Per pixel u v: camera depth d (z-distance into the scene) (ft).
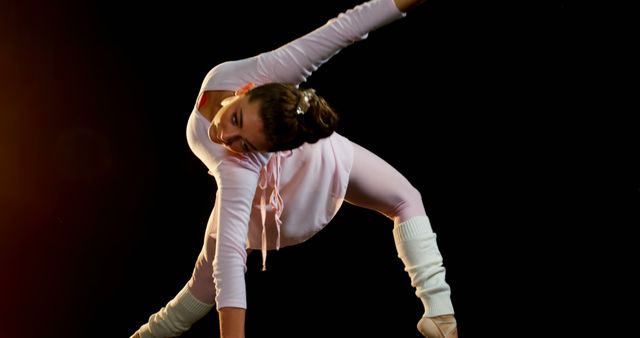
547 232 23.81
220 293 12.57
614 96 24.09
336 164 14.84
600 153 24.03
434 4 25.70
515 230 24.14
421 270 14.87
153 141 28.04
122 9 28.40
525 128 24.97
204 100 13.76
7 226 27.30
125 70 28.37
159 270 26.53
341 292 24.77
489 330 23.00
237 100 12.65
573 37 24.57
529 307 22.99
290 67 13.20
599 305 22.31
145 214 27.40
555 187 24.21
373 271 24.94
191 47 28.14
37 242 27.04
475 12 25.48
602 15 24.20
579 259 23.17
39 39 28.66
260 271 25.09
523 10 25.04
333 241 25.30
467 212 24.76
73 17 28.55
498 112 25.30
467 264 24.11
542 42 24.91
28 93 28.53
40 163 28.14
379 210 15.58
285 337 24.45
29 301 25.88
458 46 25.75
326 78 26.55
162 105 28.14
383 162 15.49
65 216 27.48
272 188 14.51
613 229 23.25
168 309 16.37
